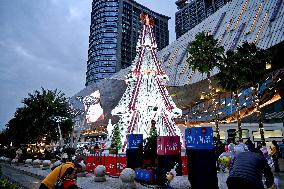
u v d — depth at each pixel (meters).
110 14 169.25
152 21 27.66
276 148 16.84
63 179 4.64
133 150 14.35
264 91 47.88
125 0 177.62
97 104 82.75
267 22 57.72
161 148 11.75
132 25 175.88
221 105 56.91
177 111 25.61
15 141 38.31
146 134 23.47
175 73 78.00
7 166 26.47
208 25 82.06
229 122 47.34
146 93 24.75
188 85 67.94
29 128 34.78
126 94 25.78
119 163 15.63
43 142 37.56
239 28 65.25
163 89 25.98
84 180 14.10
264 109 49.84
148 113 24.38
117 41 163.38
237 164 4.42
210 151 7.55
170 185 6.75
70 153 5.12
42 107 35.50
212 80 59.31
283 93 46.00
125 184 10.59
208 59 38.00
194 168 7.72
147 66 25.59
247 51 35.53
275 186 6.34
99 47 161.75
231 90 37.50
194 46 39.16
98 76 156.12
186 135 8.22
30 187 11.91
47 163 21.08
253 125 44.62
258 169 4.30
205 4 194.88
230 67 35.91
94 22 171.50
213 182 7.36
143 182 12.56
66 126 36.47
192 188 7.61
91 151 21.45
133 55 169.12
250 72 34.25
